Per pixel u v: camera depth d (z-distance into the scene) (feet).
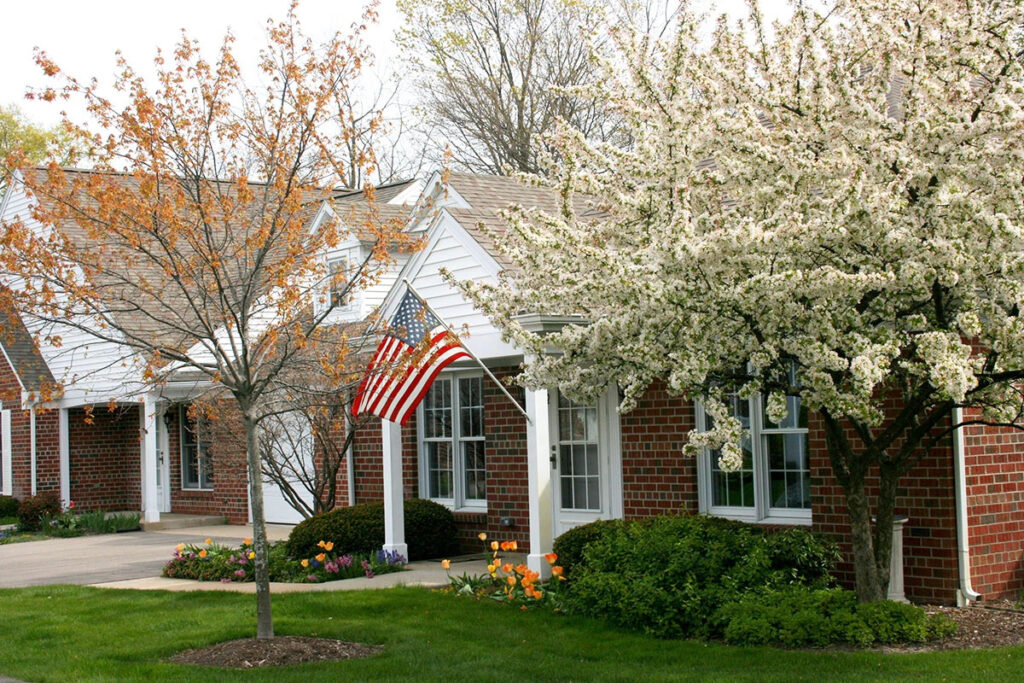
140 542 64.95
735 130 28.89
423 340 36.81
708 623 31.50
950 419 34.63
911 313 29.14
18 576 52.08
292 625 35.24
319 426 53.47
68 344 76.54
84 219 32.45
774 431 40.40
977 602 35.01
